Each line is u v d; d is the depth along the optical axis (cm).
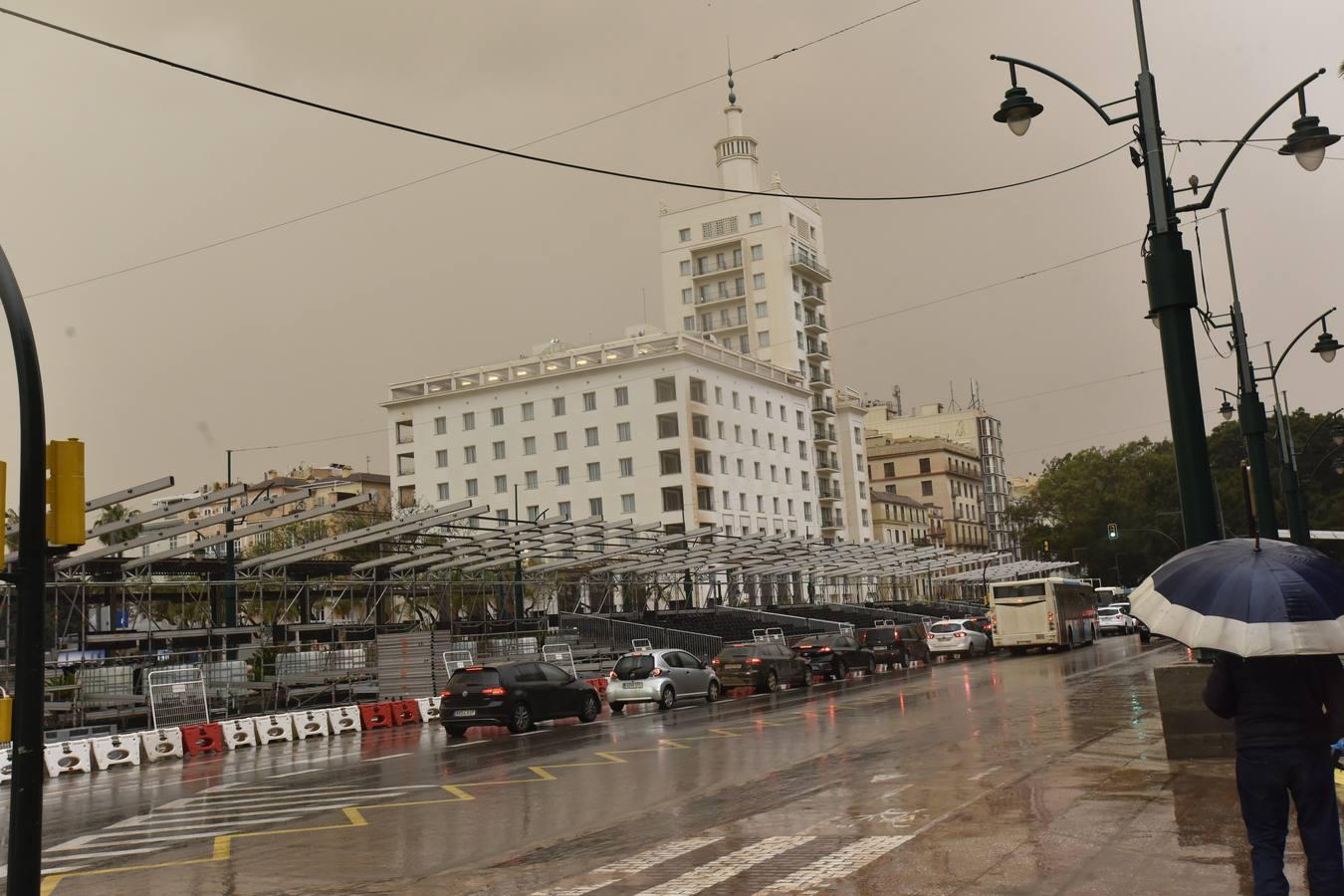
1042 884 722
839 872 798
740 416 8431
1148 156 1328
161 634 2844
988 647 5112
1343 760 1002
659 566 4891
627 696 2852
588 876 841
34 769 627
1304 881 692
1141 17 1353
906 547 6341
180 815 1307
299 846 1038
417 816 1188
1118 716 1819
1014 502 14925
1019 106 1410
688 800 1208
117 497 2556
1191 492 1260
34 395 674
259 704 2898
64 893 877
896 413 15662
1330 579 585
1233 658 600
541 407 8194
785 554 5331
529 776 1502
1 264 682
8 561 2356
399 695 3075
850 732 1873
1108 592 7638
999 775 1236
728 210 9981
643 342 8156
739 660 3266
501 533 3772
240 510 2848
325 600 3966
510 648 3550
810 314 10156
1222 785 1052
